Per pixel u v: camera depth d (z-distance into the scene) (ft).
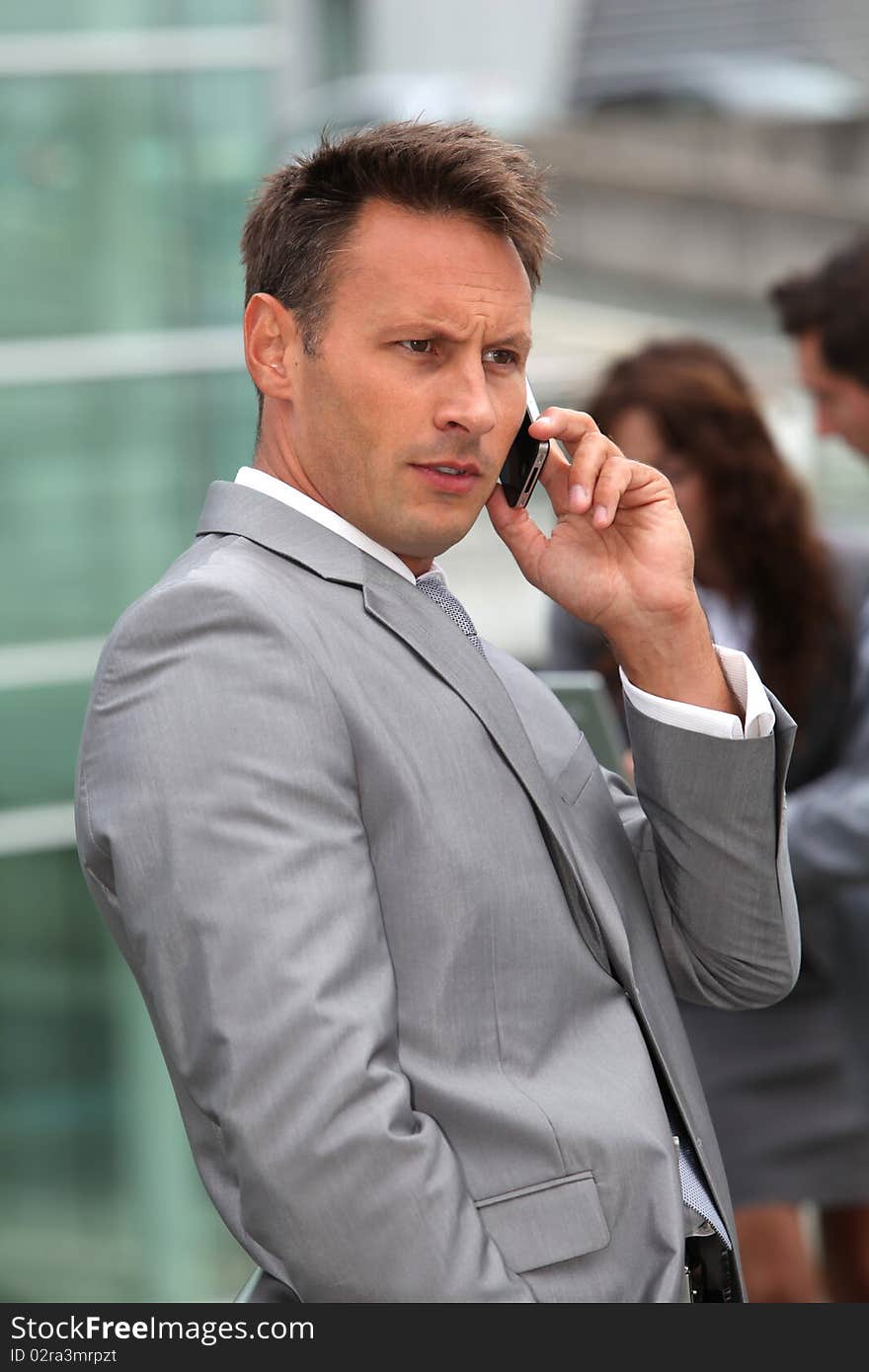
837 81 116.37
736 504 16.74
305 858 7.85
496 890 8.43
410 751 8.41
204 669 8.11
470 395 8.59
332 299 8.66
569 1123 8.25
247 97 27.50
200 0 27.12
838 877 15.78
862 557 17.06
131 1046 29.94
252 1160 7.53
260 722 8.02
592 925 8.93
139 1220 30.37
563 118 117.70
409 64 115.24
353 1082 7.53
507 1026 8.37
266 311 8.99
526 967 8.50
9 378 27.43
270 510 8.87
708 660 9.72
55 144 27.04
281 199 8.93
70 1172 30.04
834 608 16.75
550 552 9.93
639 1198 8.32
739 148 114.21
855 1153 16.88
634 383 17.01
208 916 7.73
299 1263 7.58
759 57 118.62
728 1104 17.01
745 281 113.70
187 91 27.30
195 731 7.98
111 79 27.02
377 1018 7.75
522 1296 7.72
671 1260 8.28
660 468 16.98
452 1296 7.50
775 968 9.92
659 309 109.19
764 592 16.66
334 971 7.68
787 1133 16.90
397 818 8.30
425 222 8.59
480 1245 7.68
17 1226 29.99
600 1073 8.59
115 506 28.19
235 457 28.48
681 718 9.52
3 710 28.22
